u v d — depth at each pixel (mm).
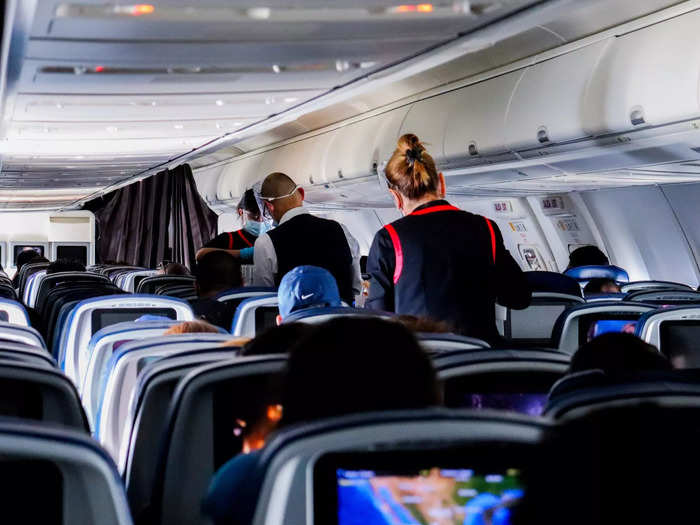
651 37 8141
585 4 4777
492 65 10812
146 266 18891
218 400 2506
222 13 4859
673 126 7914
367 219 24312
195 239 18938
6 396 2570
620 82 8406
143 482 2893
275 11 4875
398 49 5945
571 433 1607
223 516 1658
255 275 6836
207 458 2525
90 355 4293
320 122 16562
